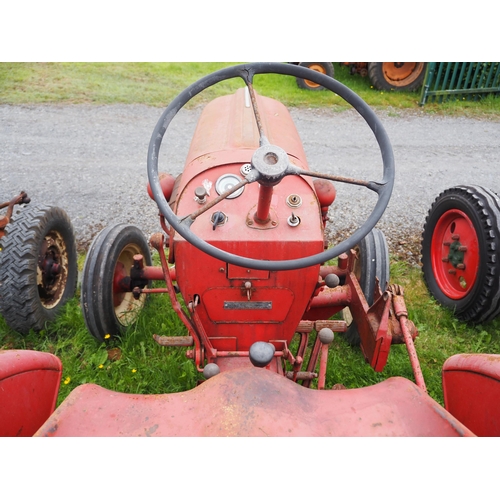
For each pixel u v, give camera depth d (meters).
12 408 1.60
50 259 2.96
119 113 6.36
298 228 1.92
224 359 2.17
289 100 7.15
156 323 2.98
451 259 3.20
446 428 1.35
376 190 1.66
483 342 3.06
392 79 7.78
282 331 2.16
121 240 2.75
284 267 1.55
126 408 1.48
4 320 2.98
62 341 2.92
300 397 1.50
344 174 5.11
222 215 1.86
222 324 2.12
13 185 4.60
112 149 5.44
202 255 1.92
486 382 1.63
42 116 6.15
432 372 2.81
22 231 2.70
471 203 2.90
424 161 5.59
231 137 2.26
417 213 4.48
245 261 1.54
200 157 2.18
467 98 7.64
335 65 8.45
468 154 5.84
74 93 6.85
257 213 1.83
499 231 2.72
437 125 6.71
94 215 4.20
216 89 7.25
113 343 2.90
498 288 2.77
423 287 3.51
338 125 6.49
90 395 1.50
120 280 2.81
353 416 1.43
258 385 1.50
